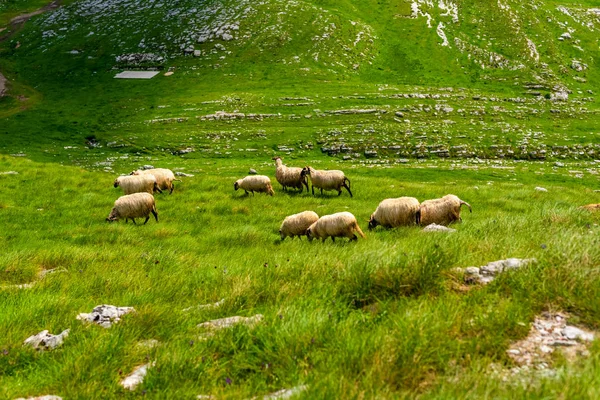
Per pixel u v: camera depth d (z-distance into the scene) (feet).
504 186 105.40
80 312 26.17
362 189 90.79
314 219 52.34
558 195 83.51
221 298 26.71
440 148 215.72
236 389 15.70
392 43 391.65
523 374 14.15
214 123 260.01
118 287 31.76
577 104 295.07
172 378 16.75
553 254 21.91
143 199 63.67
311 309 20.65
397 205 50.47
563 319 17.66
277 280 27.55
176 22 416.46
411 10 439.63
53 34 425.69
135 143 238.27
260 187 85.15
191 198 81.05
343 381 14.16
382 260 24.06
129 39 401.08
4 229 59.11
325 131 241.55
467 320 17.60
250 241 51.44
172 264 38.42
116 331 21.34
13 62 386.52
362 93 299.99
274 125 255.70
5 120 279.49
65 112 293.23
